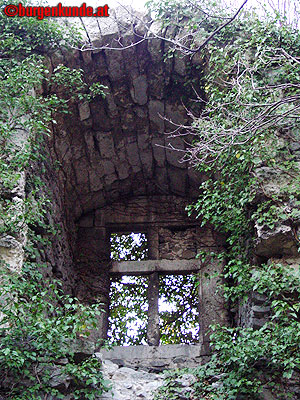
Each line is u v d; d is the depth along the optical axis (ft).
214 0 22.08
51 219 21.62
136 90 23.16
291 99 16.34
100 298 24.30
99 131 23.95
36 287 18.92
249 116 18.93
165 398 17.51
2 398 15.08
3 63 20.39
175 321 24.88
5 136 18.15
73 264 24.58
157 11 22.08
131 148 24.84
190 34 21.18
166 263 25.09
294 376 16.35
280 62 20.38
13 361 15.01
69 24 22.12
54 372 15.76
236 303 23.13
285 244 17.74
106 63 22.35
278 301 16.24
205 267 24.81
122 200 26.73
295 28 21.35
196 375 18.03
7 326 16.02
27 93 19.72
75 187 25.02
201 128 18.80
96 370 16.29
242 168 18.85
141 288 25.59
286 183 18.45
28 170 19.39
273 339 16.24
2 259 16.80
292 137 19.30
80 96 21.85
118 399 16.43
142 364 22.52
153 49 22.16
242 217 19.20
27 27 21.40
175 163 25.17
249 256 19.03
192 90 22.79
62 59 21.77
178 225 26.05
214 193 19.75
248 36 21.47
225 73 20.02
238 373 16.61
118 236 26.81
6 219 17.16
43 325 15.44
